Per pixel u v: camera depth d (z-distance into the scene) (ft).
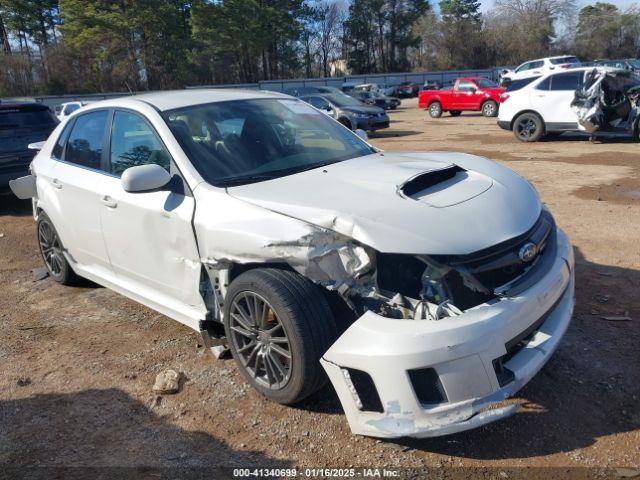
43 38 224.94
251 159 12.51
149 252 12.77
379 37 259.60
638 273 16.39
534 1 253.24
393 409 8.86
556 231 11.66
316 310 9.88
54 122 30.19
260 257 10.07
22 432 10.77
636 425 9.89
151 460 9.78
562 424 10.01
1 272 20.26
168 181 11.72
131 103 14.02
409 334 8.72
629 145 42.27
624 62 109.09
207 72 206.80
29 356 13.73
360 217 9.57
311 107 15.72
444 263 9.18
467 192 10.74
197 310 12.18
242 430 10.41
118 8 181.37
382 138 59.36
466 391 8.70
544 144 46.01
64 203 15.62
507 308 9.19
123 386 12.09
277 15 202.90
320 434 10.14
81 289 18.01
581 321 13.58
